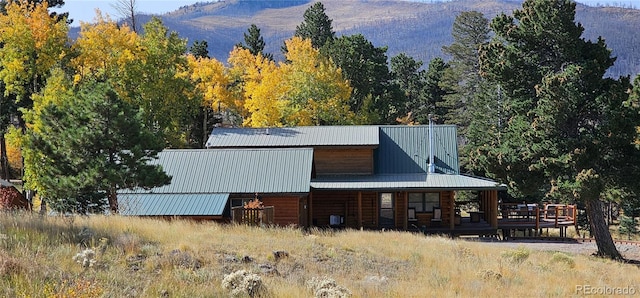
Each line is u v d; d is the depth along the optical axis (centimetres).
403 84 9144
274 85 5697
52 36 4509
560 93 3112
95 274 1439
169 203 3388
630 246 3847
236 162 3819
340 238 2612
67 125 2825
